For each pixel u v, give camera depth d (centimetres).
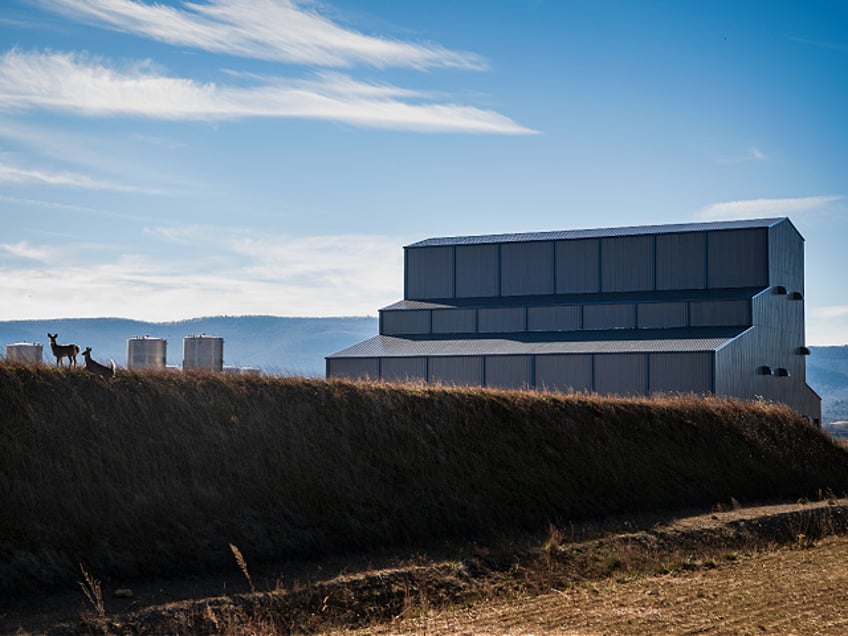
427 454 3012
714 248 7688
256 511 2436
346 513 2577
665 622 1833
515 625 1828
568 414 3725
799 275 8288
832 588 2164
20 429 2336
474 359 6956
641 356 6612
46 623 1766
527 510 2989
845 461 4609
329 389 3097
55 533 2097
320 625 1902
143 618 1809
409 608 1988
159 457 2461
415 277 8550
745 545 2869
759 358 7219
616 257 7962
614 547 2645
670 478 3650
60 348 2830
